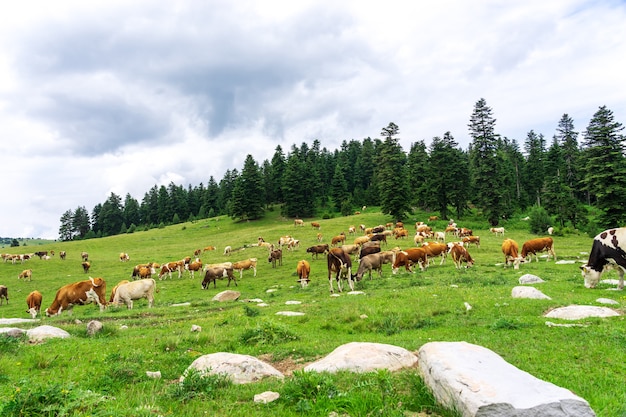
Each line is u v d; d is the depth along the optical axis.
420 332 11.55
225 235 76.12
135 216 148.38
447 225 63.97
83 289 22.12
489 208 66.50
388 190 69.38
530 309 12.95
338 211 103.69
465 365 5.56
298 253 47.50
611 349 8.03
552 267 26.59
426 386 6.09
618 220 46.19
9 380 7.40
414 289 17.98
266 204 110.38
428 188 76.12
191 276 40.75
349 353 7.79
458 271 26.66
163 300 27.88
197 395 6.48
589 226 53.62
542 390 4.92
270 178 110.81
